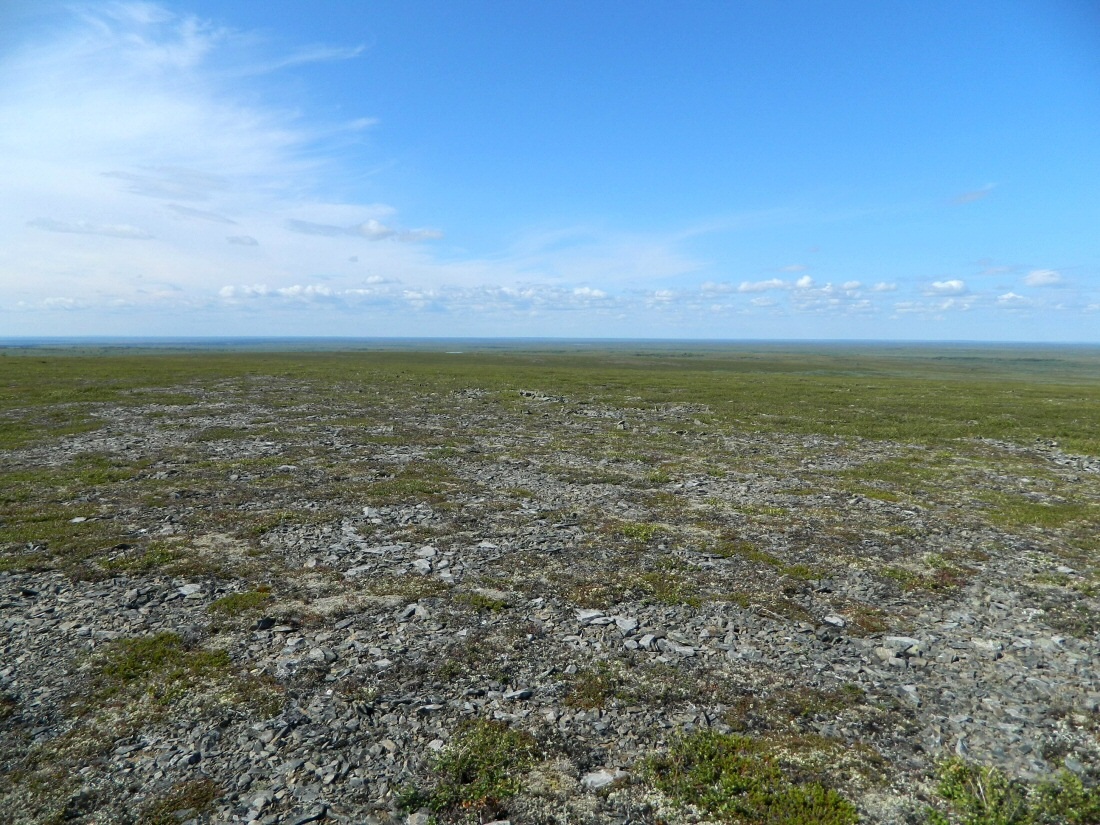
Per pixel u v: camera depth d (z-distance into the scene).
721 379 89.69
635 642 11.75
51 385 58.84
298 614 12.63
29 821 7.14
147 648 11.06
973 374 141.50
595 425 42.78
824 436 39.56
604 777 8.11
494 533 18.28
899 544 18.12
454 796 7.72
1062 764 8.45
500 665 10.82
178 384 64.38
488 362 154.25
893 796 7.85
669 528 19.25
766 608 13.49
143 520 18.75
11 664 10.50
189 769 8.09
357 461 28.50
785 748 8.74
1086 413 50.75
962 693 10.25
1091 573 15.89
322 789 7.76
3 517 18.72
